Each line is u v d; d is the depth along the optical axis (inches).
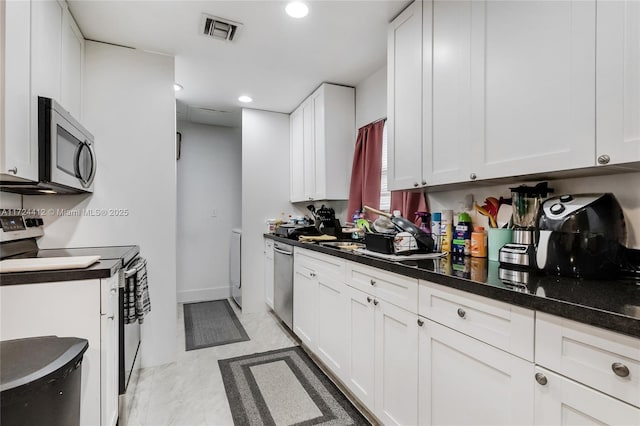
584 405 30.0
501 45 50.6
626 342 27.3
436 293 47.4
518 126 48.1
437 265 54.6
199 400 72.6
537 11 45.5
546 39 44.3
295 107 138.6
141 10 72.5
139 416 66.8
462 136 57.4
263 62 98.0
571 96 41.3
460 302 43.4
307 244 92.7
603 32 38.0
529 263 50.2
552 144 43.6
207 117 152.2
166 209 92.1
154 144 91.0
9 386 29.6
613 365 28.1
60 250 77.0
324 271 82.8
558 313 31.5
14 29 47.6
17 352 36.3
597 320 28.6
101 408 50.9
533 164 45.9
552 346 32.6
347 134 116.0
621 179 46.6
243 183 139.6
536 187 54.9
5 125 45.1
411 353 52.2
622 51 36.4
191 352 98.1
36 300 48.4
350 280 70.2
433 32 63.9
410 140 70.3
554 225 45.5
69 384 36.5
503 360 37.5
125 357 62.6
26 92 51.3
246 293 138.9
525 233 53.4
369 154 105.4
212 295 162.7
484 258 63.7
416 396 51.1
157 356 90.7
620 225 43.8
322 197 113.9
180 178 158.1
